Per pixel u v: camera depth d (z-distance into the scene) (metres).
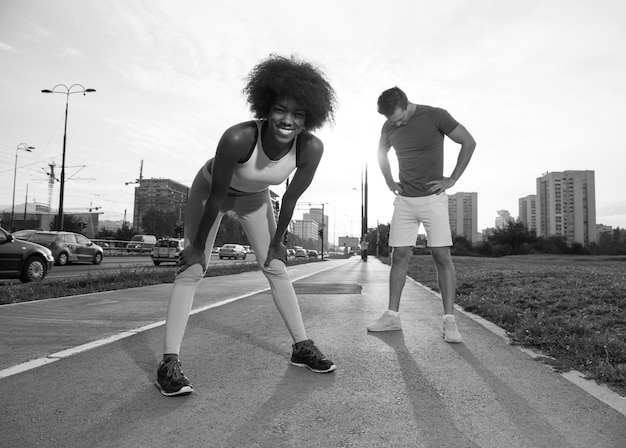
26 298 6.66
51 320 4.86
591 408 2.28
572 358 3.20
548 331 3.95
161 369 2.51
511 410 2.25
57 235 19.12
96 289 8.06
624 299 5.54
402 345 3.71
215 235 2.92
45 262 10.61
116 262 24.83
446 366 3.07
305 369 2.98
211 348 3.57
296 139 2.60
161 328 4.38
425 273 12.86
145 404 2.31
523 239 63.16
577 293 6.18
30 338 3.90
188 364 3.10
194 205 2.82
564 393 2.51
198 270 2.71
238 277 12.76
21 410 2.21
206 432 1.97
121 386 2.60
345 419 2.13
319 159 2.67
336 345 3.71
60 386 2.59
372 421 2.11
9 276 9.88
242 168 2.53
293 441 1.89
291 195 2.74
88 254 20.39
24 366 2.99
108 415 2.16
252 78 2.48
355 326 4.61
